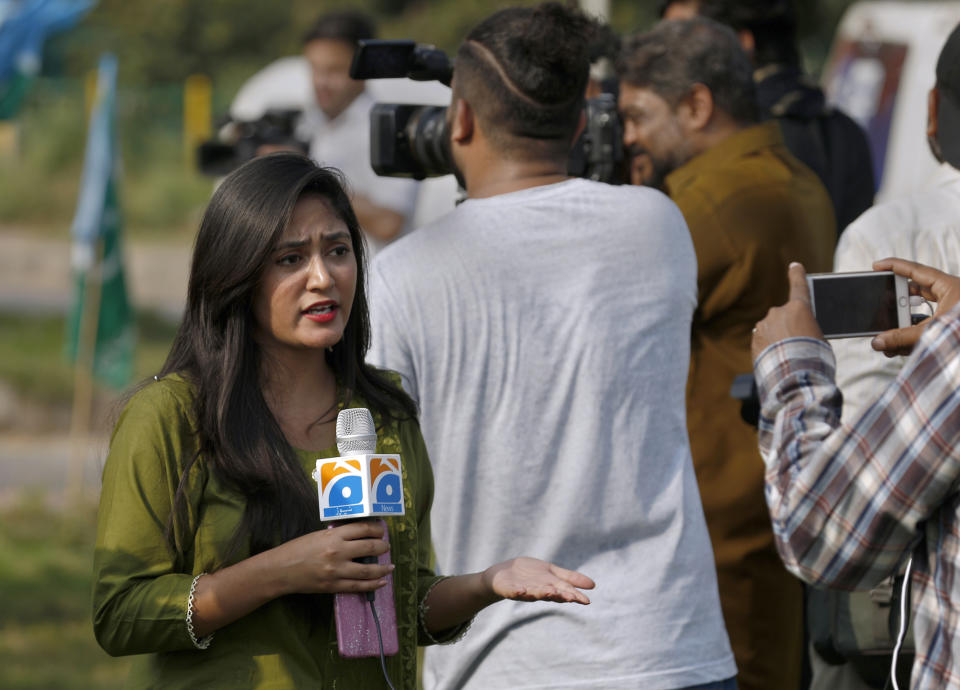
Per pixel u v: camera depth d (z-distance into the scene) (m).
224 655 3.73
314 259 3.85
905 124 16.61
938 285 3.80
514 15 4.62
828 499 3.34
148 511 3.71
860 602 4.83
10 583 10.89
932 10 16.69
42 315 23.92
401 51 5.06
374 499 3.65
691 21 6.22
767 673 5.75
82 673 8.92
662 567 4.38
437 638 4.17
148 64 49.06
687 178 5.99
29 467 14.99
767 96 7.15
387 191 9.74
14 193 35.31
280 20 50.06
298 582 3.61
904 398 3.26
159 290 28.22
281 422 3.92
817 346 3.65
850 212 7.25
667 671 4.29
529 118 4.54
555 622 4.34
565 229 4.51
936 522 3.36
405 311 4.50
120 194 13.48
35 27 31.77
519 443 4.41
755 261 5.74
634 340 4.48
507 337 4.43
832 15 36.78
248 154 9.28
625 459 4.41
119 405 4.00
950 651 3.30
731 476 5.72
